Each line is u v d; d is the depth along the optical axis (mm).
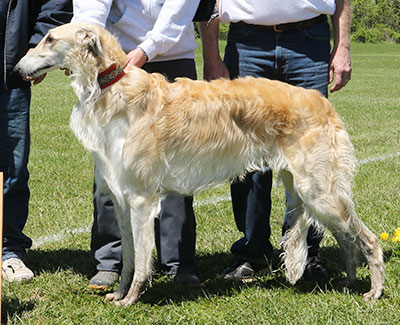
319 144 6422
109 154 6164
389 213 9719
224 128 6395
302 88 6656
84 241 8641
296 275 6766
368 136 17688
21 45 6824
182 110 6238
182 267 7199
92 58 5961
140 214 6242
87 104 6082
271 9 6875
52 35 6055
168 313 6254
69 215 9781
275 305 6324
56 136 16641
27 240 7746
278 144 6504
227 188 11766
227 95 6402
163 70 7031
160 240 7309
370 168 13312
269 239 8320
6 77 6906
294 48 7031
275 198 10859
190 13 6781
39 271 7508
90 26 6051
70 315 6184
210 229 9164
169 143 6230
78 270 7527
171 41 6625
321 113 6480
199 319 6113
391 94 30484
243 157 6559
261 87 6516
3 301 6512
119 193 6250
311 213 6609
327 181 6453
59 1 6855
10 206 7477
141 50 6461
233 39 7355
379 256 6578
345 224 6555
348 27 7199
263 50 7117
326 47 7156
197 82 6480
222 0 7242
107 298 6641
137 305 6395
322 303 6352
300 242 6762
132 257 6594
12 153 7340
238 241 7723
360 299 6543
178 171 6391
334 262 7871
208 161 6473
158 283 7180
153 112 6133
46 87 30859
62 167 13055
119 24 6844
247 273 7477
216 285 7199
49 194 10977
